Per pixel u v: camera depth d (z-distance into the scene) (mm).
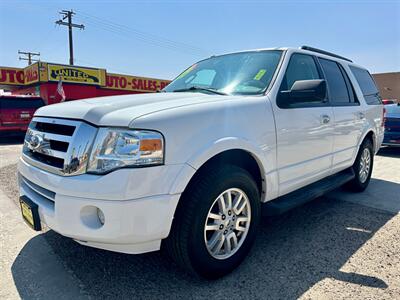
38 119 2717
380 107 5316
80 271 2660
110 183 2029
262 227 3600
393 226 3631
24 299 2303
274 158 2895
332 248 3078
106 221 2047
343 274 2623
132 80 24953
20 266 2738
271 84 3033
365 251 3021
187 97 2732
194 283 2496
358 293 2365
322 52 4105
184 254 2336
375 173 6449
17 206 4227
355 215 3975
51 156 2355
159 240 2221
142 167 2068
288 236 3354
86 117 2217
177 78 3992
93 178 2076
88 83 22344
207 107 2447
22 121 12219
